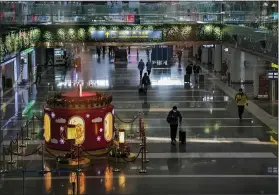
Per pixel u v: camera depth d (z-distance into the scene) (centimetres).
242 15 3750
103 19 4228
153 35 4228
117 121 2770
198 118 2850
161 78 4641
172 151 2164
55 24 4222
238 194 1634
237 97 2812
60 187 1705
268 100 3416
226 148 2212
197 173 1858
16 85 4188
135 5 4219
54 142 2109
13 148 2217
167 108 3156
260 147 2227
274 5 2875
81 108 2084
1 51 3303
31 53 4838
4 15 3628
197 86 4116
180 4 4247
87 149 2089
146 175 1834
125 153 2023
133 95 3666
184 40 4250
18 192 1653
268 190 1670
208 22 4262
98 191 1662
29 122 2753
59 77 4728
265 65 3547
